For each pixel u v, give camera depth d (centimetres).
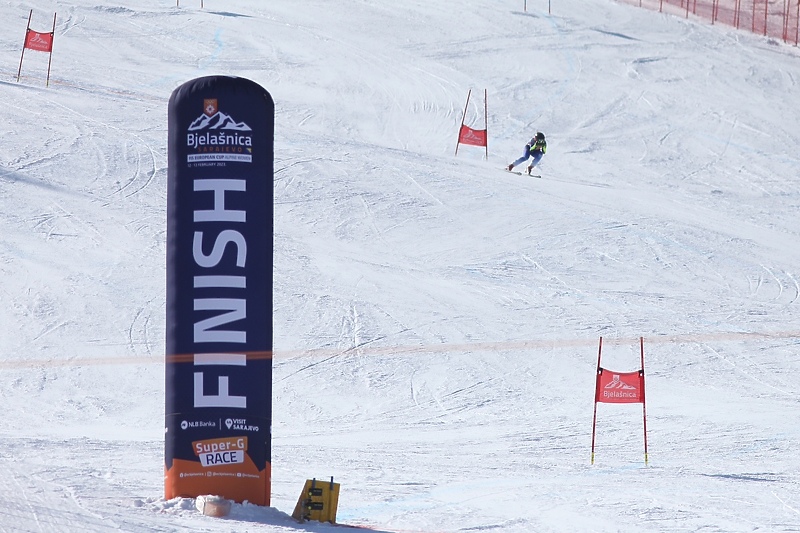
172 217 2611
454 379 5125
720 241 7706
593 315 6109
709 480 3388
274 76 11606
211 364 2567
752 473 3547
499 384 5097
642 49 13950
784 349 5725
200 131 2591
